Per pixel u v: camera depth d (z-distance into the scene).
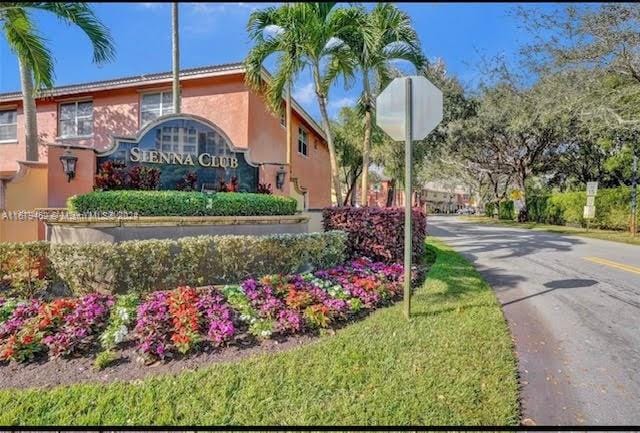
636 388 2.92
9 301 4.23
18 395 2.78
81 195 6.21
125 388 2.86
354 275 5.58
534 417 2.56
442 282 5.91
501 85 19.86
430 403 2.68
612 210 16.27
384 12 8.73
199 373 3.05
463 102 21.56
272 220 7.14
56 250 5.02
